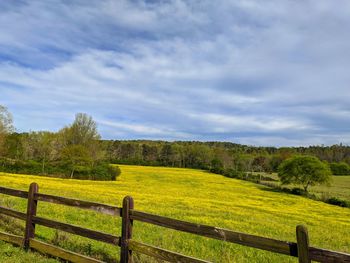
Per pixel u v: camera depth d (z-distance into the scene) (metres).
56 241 9.52
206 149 145.25
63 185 41.78
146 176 89.00
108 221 15.84
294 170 80.81
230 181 90.62
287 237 18.73
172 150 146.25
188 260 6.26
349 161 167.00
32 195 9.11
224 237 5.99
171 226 6.61
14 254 8.48
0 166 70.12
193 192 57.25
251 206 41.94
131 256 7.20
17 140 83.62
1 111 69.25
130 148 149.88
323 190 90.19
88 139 89.31
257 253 12.65
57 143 88.25
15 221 11.59
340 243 20.05
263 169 142.62
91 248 9.38
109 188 47.12
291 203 55.72
